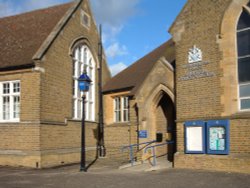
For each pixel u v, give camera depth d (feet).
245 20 48.80
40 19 77.10
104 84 84.74
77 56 76.84
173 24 55.52
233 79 48.96
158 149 66.03
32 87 63.93
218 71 49.83
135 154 69.21
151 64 75.31
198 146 50.96
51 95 66.59
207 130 50.01
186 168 51.65
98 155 78.79
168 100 65.92
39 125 62.80
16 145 64.08
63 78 70.49
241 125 46.93
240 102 48.60
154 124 66.13
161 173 47.83
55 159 66.08
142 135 65.77
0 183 42.39
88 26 80.84
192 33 53.16
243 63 48.70
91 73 81.66
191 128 51.90
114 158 76.13
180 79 54.08
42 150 62.95
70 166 65.10
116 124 77.10
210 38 51.08
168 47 75.82
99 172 52.19
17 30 76.23
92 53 82.02
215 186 36.96
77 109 75.56
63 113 69.92
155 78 63.57
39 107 63.26
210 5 51.49
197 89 51.93
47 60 65.92
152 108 65.87
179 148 53.52
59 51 69.62
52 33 68.80
